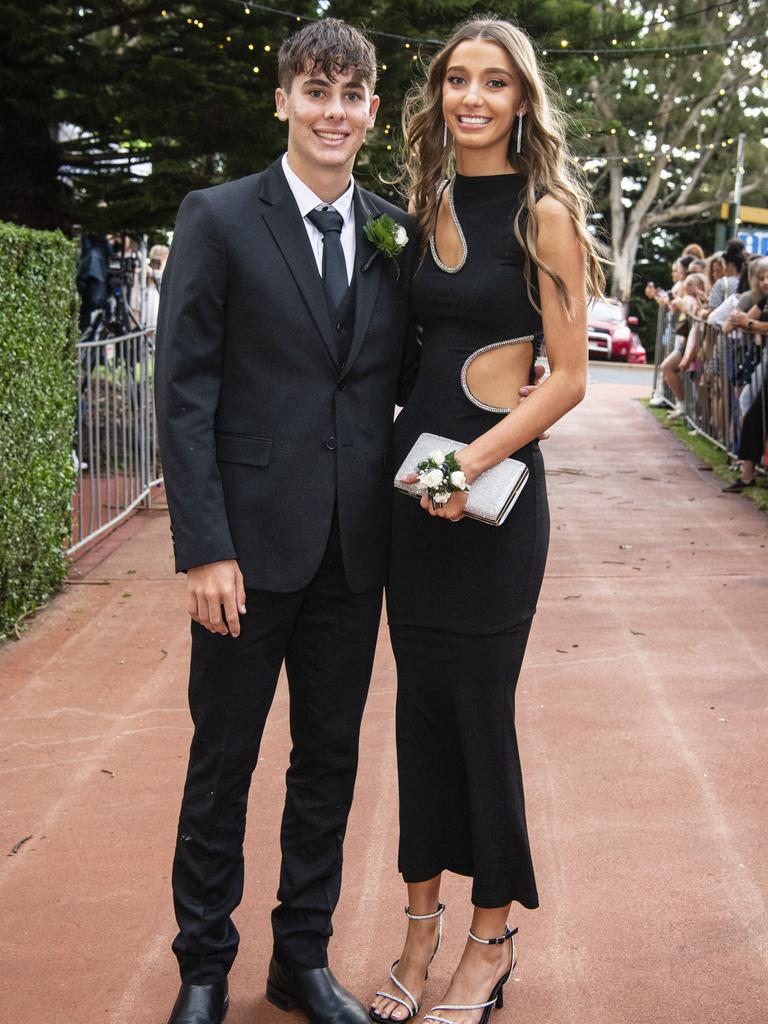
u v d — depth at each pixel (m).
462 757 2.64
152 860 3.28
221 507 2.44
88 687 4.67
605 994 2.67
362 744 4.10
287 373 2.50
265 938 2.94
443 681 2.60
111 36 9.72
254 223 2.48
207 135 9.16
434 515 2.50
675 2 31.34
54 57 9.12
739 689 4.58
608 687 4.62
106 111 9.04
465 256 2.53
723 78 33.72
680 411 12.60
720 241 26.28
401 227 2.57
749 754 3.95
